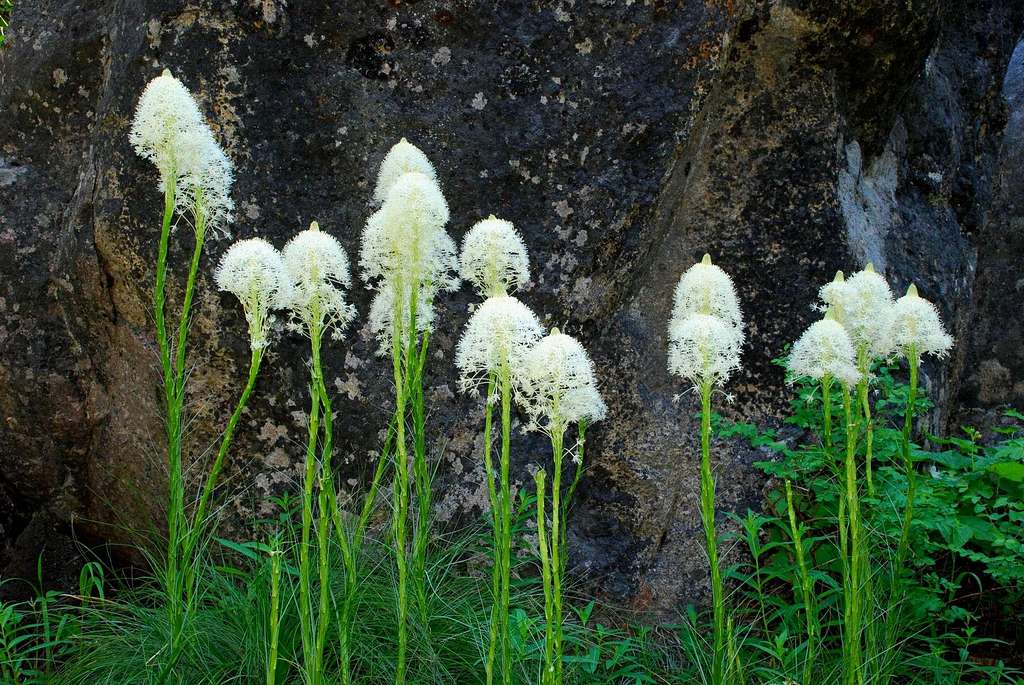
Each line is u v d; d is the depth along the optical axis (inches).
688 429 140.7
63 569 139.6
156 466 133.1
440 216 103.0
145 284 130.1
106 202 130.6
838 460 130.8
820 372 106.8
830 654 123.3
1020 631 131.8
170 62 129.9
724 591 134.8
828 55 140.9
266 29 131.4
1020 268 208.8
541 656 113.3
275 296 103.4
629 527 139.6
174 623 108.7
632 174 138.6
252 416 131.2
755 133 142.9
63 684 117.8
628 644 123.3
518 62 136.8
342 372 132.4
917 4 139.2
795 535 108.7
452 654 117.1
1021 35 199.9
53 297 138.4
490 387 100.8
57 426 137.5
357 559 121.1
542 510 98.0
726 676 111.6
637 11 137.8
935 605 122.4
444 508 134.0
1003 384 208.5
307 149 132.6
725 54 139.1
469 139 135.8
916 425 143.9
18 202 141.3
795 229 143.1
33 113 143.9
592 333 140.5
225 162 106.9
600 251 138.7
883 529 126.8
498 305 97.6
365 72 134.2
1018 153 213.5
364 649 115.9
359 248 133.5
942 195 167.5
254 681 113.8
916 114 162.9
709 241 143.7
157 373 131.3
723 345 102.2
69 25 142.7
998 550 129.6
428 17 135.0
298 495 131.9
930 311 111.0
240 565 131.3
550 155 137.1
